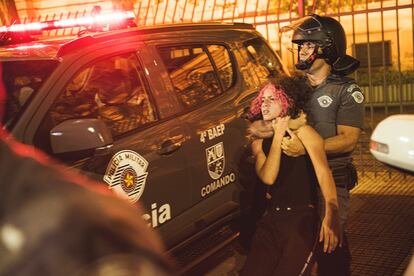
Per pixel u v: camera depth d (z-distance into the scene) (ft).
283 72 15.81
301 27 11.27
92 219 2.77
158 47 12.78
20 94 10.89
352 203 19.36
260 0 31.99
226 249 14.88
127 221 2.89
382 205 19.01
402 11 33.37
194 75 13.38
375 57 34.32
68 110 10.82
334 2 33.19
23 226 2.70
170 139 12.05
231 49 14.57
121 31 12.25
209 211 12.79
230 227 13.66
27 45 12.46
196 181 12.50
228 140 13.38
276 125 10.34
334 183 10.18
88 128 9.43
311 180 10.49
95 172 10.46
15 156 3.04
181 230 12.11
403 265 14.88
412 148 6.15
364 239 16.53
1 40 14.06
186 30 13.67
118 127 11.43
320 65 11.27
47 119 10.25
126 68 12.03
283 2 31.81
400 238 16.42
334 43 11.12
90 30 13.99
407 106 33.94
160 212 11.68
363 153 24.32
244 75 14.53
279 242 10.37
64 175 3.09
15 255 2.65
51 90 10.48
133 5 32.09
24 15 32.37
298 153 10.37
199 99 13.20
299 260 10.13
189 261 12.55
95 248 2.69
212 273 14.71
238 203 13.55
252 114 11.02
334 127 11.20
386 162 6.45
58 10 31.78
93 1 31.07
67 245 2.67
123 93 11.80
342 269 11.00
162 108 12.31
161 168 11.75
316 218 10.47
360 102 11.10
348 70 11.34
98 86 11.46
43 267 2.63
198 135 12.68
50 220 2.72
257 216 13.93
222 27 14.78
